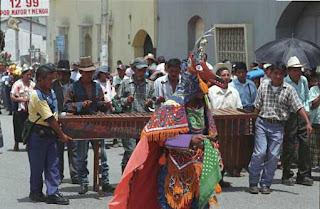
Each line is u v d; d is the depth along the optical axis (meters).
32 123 9.36
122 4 28.39
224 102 11.46
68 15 35.22
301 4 17.78
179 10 23.16
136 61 10.38
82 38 33.34
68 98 9.90
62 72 11.34
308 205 9.53
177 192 6.68
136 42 27.41
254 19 19.28
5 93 27.70
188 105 6.74
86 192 10.20
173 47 23.67
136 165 6.64
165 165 6.74
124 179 6.72
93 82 10.02
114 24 29.34
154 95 10.45
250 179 10.33
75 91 9.90
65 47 35.78
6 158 13.84
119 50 29.03
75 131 9.34
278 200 9.85
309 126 10.12
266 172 10.30
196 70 6.67
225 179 11.44
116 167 12.66
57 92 11.34
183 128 6.63
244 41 19.62
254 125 10.33
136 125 9.45
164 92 10.41
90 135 9.38
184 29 22.86
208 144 6.63
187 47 22.64
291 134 10.93
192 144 6.57
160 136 6.59
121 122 9.42
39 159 9.45
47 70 9.23
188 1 22.52
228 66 11.45
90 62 9.93
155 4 24.88
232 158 10.31
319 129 11.59
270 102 10.11
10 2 24.42
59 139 9.67
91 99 9.95
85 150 10.04
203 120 6.84
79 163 10.08
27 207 9.27
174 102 6.68
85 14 33.00
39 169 9.51
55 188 9.45
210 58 21.38
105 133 9.40
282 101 10.09
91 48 32.66
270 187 10.82
